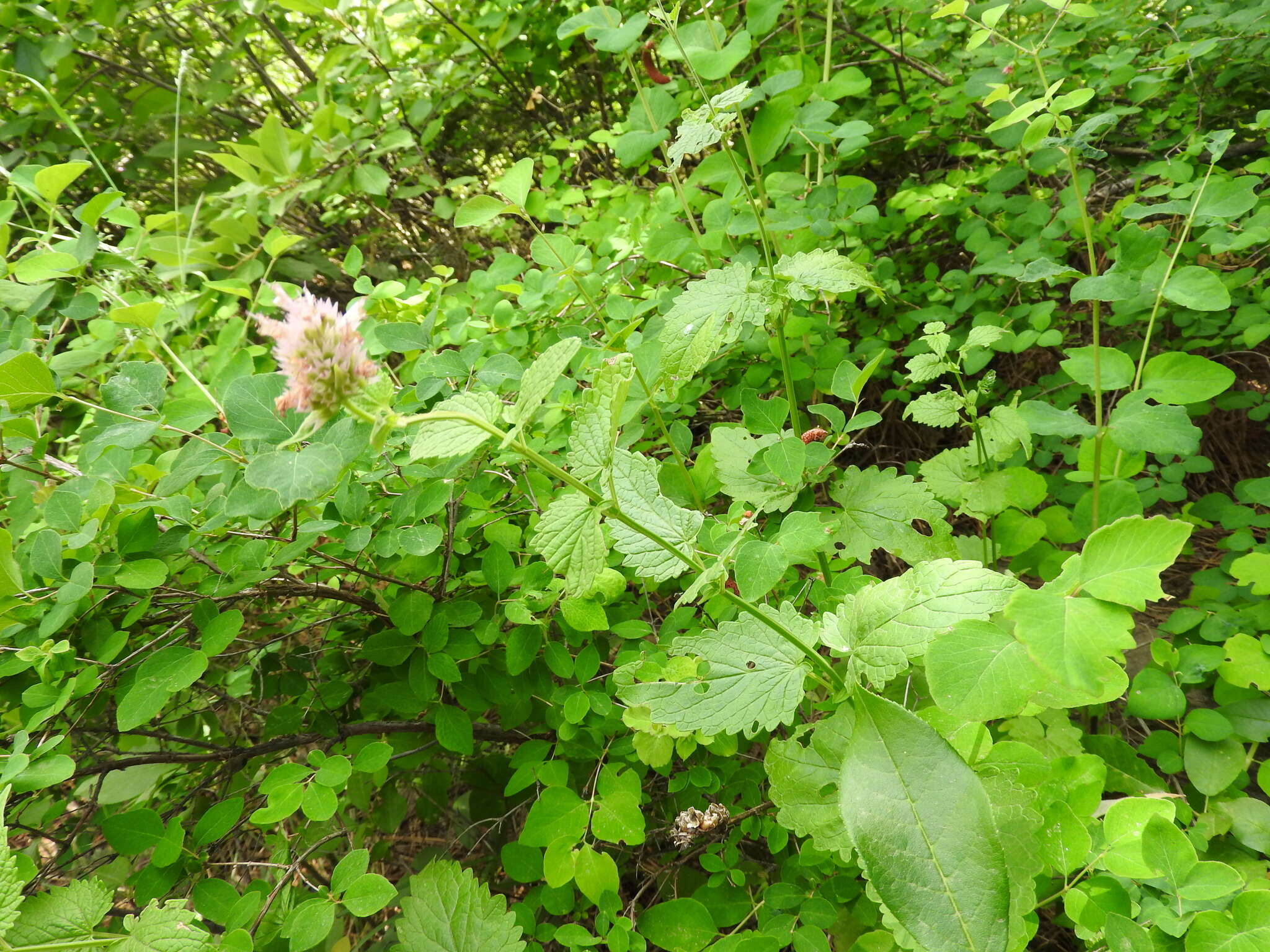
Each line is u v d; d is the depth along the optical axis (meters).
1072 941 1.61
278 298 0.85
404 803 1.95
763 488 1.62
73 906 1.11
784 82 2.01
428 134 3.32
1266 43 2.59
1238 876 1.05
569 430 1.77
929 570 0.94
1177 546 0.75
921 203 2.64
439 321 2.32
